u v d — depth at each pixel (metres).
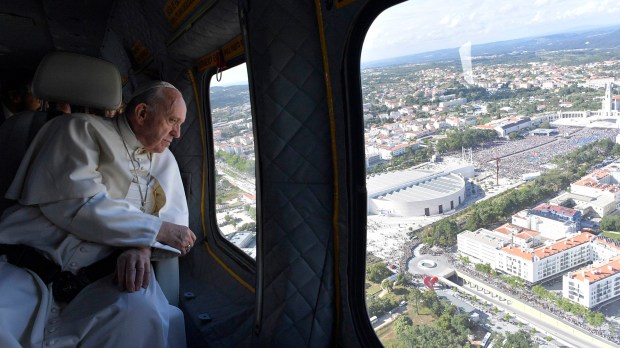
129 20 4.77
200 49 3.54
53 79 2.33
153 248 2.26
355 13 1.90
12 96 3.55
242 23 2.15
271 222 2.24
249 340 2.77
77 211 2.03
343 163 2.17
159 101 2.26
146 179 2.42
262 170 2.23
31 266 2.05
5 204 2.26
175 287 2.51
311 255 2.27
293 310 2.28
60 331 1.96
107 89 2.44
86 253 2.12
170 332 2.34
